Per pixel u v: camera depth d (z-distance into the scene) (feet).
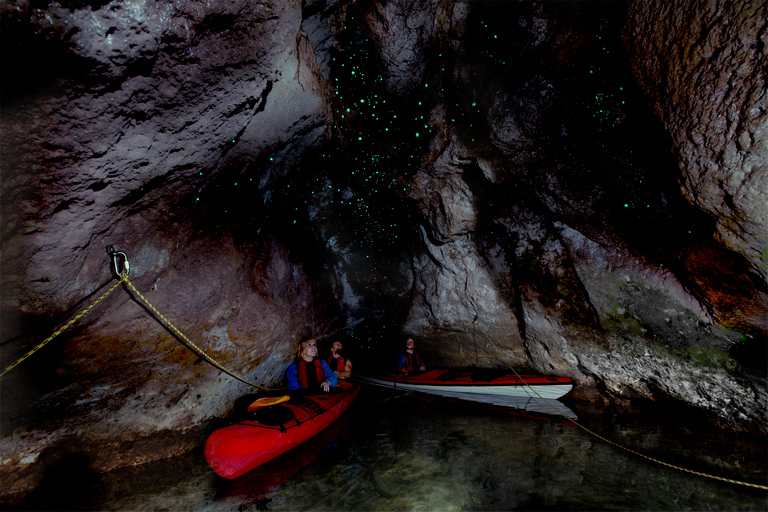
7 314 6.85
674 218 10.25
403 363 19.77
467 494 8.73
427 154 15.35
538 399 15.87
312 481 9.51
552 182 13.41
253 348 12.63
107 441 9.59
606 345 14.28
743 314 10.37
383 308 20.92
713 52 7.42
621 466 9.82
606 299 13.85
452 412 15.01
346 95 14.32
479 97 13.39
